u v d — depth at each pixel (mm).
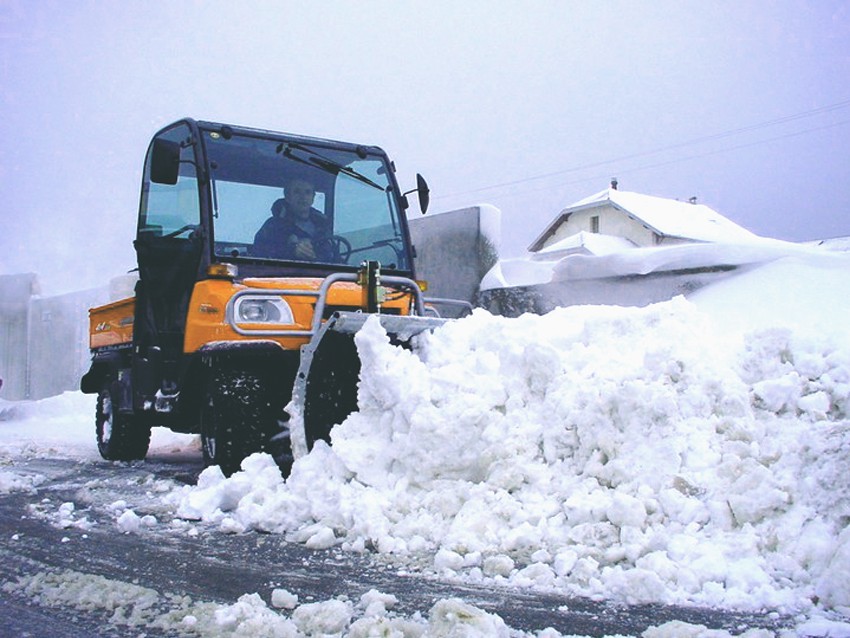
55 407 12617
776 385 4016
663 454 3861
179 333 6016
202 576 3623
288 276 5895
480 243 9422
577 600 3176
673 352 4250
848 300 6504
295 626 2861
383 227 6492
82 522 4719
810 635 2729
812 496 3416
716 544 3422
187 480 6160
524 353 4539
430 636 2678
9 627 3049
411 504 4242
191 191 6020
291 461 5254
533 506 3938
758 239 9734
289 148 6277
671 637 2676
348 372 5207
